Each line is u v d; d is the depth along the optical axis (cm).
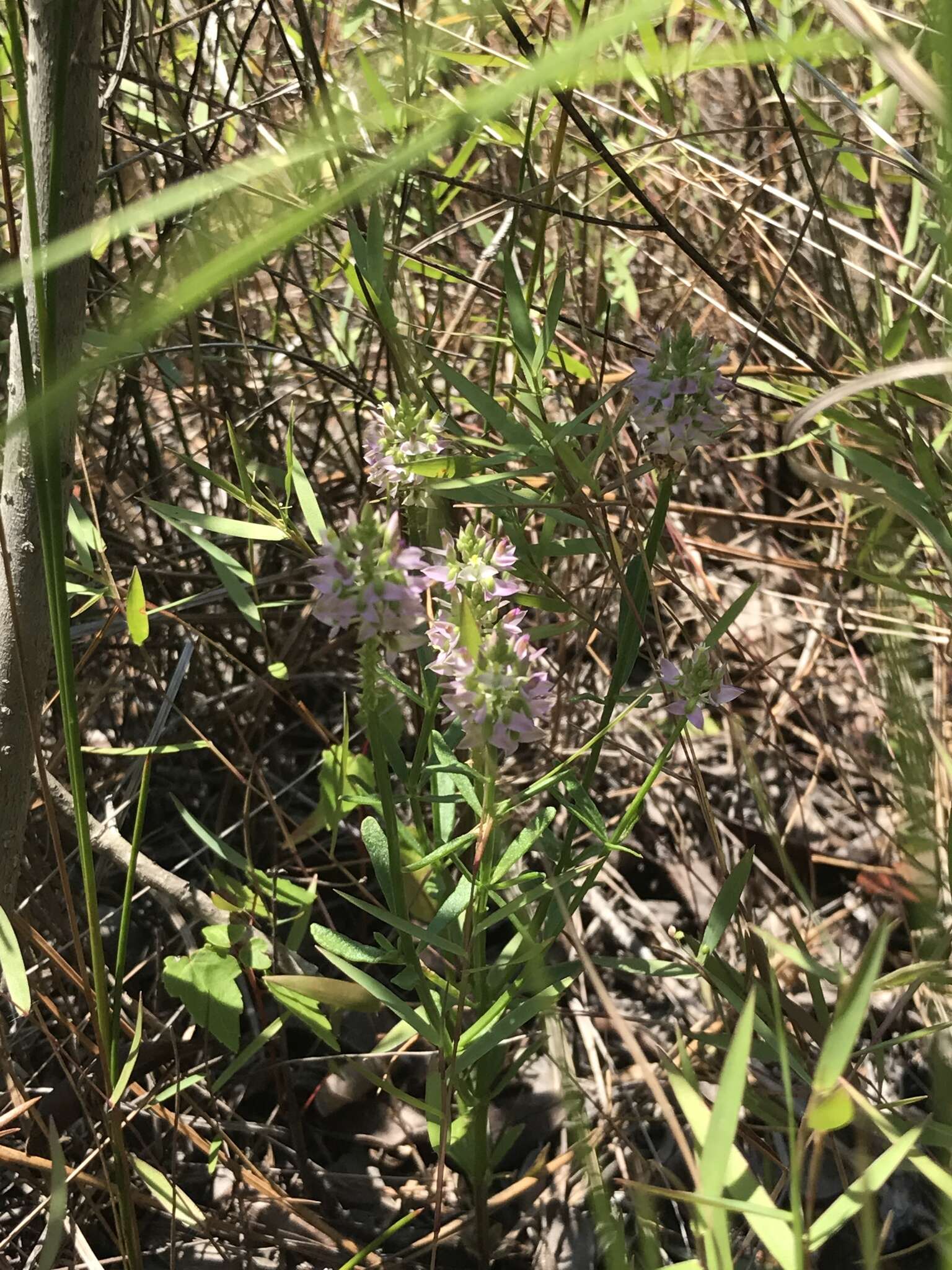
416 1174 22
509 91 7
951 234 14
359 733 24
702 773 29
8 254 22
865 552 24
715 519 33
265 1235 20
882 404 24
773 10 27
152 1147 21
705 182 29
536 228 27
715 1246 13
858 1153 16
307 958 24
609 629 20
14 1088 19
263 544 28
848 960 24
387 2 24
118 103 25
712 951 18
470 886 18
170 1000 23
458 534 23
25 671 17
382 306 19
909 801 18
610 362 28
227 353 28
